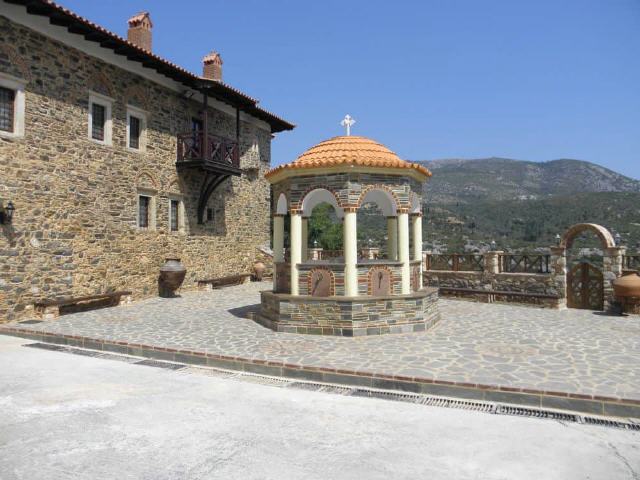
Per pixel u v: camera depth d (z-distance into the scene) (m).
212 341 8.75
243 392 6.10
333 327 9.39
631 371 6.51
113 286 13.74
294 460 4.04
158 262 15.58
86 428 4.77
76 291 12.53
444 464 3.96
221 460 4.03
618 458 4.10
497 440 4.49
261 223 22.09
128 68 14.14
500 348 8.11
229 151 17.56
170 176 16.05
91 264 13.01
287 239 29.28
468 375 6.32
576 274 13.55
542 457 4.11
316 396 5.95
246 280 20.28
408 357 7.43
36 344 9.22
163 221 15.79
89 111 12.98
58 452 4.21
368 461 4.01
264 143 22.48
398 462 3.99
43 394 5.91
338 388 6.34
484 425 4.89
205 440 4.47
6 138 10.74
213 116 18.61
